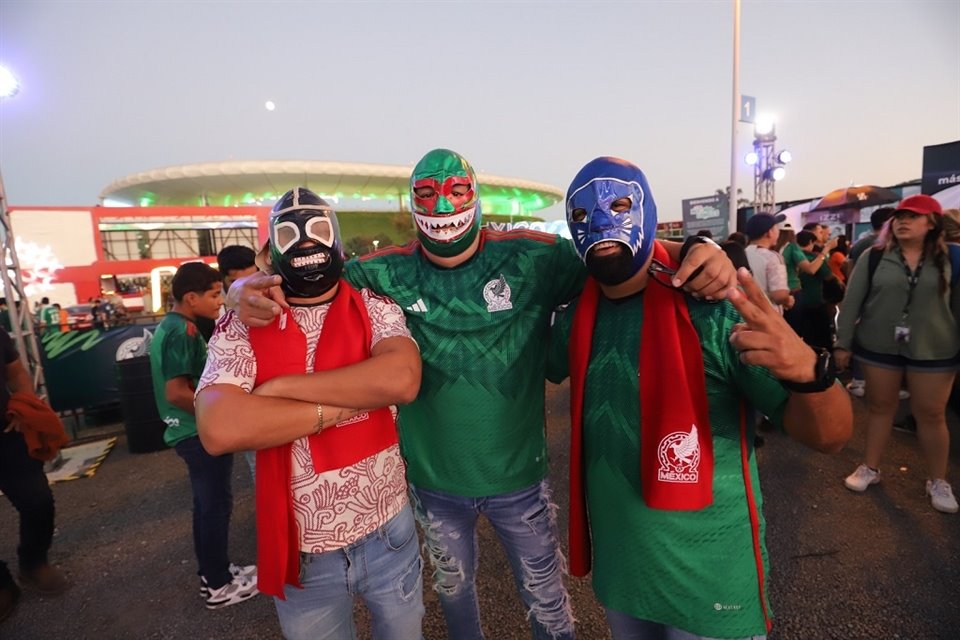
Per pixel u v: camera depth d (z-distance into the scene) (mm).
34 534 2596
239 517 3412
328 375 1280
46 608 2572
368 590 1454
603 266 1215
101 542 3205
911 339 2834
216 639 2305
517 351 1672
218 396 1227
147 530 3338
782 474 3457
